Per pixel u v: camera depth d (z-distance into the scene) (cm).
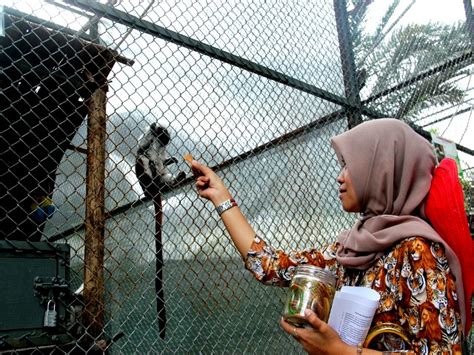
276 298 195
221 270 198
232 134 181
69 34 149
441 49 282
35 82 186
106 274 176
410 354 85
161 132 169
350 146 109
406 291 92
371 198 107
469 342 219
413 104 261
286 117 207
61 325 130
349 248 108
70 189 224
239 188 188
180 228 193
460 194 101
